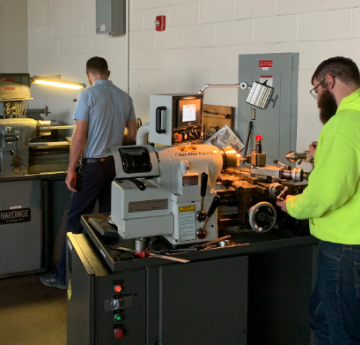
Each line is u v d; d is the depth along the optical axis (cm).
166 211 194
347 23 250
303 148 280
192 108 242
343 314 182
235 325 201
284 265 221
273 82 294
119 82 430
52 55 528
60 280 329
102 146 314
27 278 346
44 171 339
